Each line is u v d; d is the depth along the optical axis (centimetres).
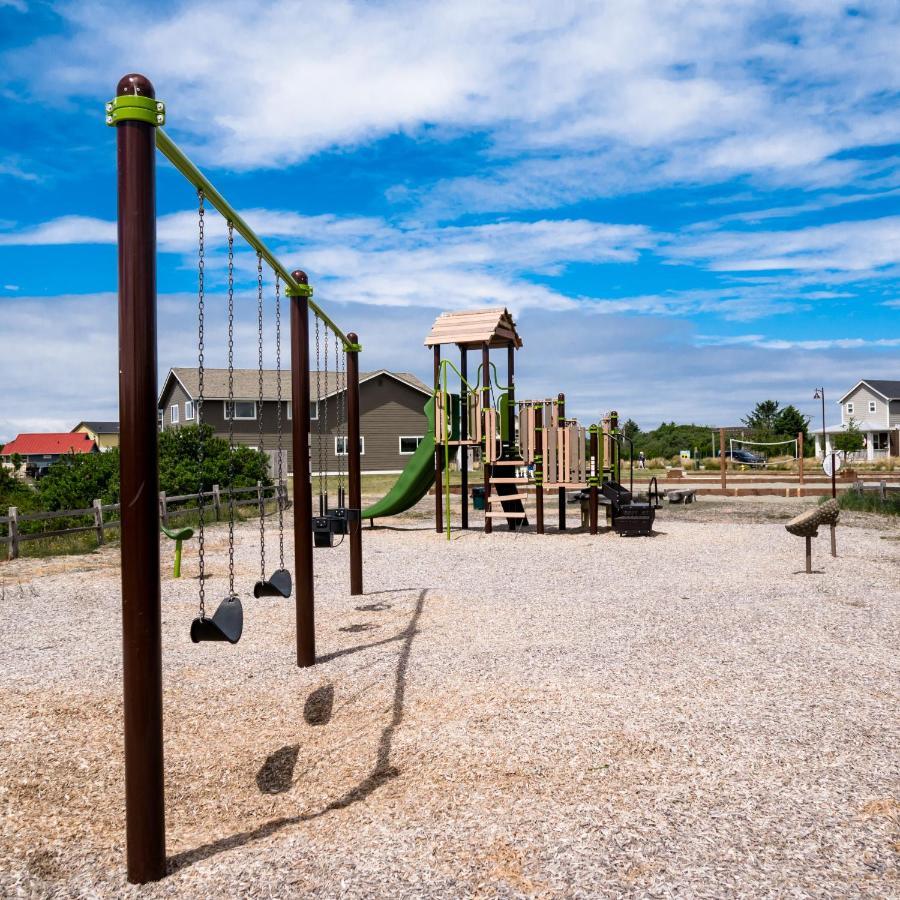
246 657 584
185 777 379
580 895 265
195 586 916
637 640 614
